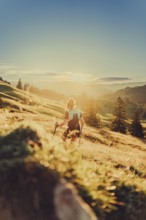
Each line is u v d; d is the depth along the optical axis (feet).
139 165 48.57
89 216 15.92
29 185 15.83
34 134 20.53
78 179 19.04
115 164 41.27
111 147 75.46
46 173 16.20
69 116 34.14
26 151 17.99
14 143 19.10
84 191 18.83
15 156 17.60
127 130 217.97
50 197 15.56
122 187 22.61
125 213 20.53
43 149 19.35
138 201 21.80
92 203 18.66
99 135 94.84
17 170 16.20
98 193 19.71
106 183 21.70
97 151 51.31
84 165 21.42
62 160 19.29
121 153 63.46
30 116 84.07
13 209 15.60
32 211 15.46
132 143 100.58
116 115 205.98
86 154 40.88
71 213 15.44
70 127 34.22
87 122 203.31
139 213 21.07
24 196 15.70
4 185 15.94
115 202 20.17
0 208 15.67
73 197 15.83
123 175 25.93
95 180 20.72
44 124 70.95
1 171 16.21
